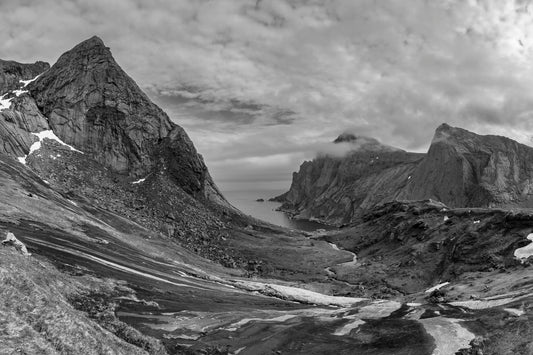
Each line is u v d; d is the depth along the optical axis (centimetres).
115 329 4203
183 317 5703
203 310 6384
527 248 11944
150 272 8350
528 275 9075
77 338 3122
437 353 4838
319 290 13938
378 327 5881
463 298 8794
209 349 4638
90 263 6619
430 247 15925
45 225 8681
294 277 16388
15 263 4159
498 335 5166
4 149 19012
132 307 5422
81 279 5531
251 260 18462
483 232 14250
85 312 4338
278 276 16238
